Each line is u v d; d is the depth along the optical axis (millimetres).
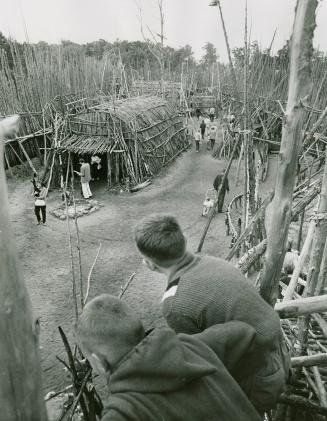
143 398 1283
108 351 1401
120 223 16562
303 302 2354
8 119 1105
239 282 1826
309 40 1732
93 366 1492
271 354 1874
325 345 4660
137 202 18906
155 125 23547
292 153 1936
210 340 1576
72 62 27578
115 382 1339
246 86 5879
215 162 25422
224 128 25812
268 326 1744
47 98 24594
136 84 33469
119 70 31906
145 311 10797
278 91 23406
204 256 2008
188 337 1517
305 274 7637
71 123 21172
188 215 17422
